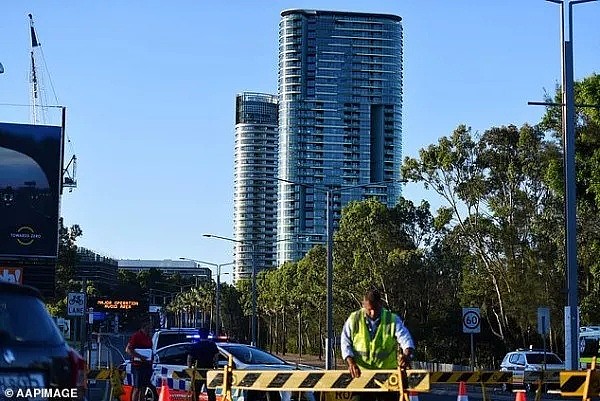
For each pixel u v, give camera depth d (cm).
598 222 5972
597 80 5291
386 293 8294
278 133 18075
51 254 4575
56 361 947
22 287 966
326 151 17675
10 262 5044
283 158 17575
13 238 4541
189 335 2916
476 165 7162
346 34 18400
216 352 2388
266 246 17775
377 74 18300
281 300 12219
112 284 19700
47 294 5078
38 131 4612
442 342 8194
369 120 18050
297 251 16788
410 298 8362
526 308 6925
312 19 18300
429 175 7238
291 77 17988
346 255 8625
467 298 7800
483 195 7138
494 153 7144
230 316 15838
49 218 4584
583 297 6500
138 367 2456
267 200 18525
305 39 18212
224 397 1573
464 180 7169
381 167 17850
